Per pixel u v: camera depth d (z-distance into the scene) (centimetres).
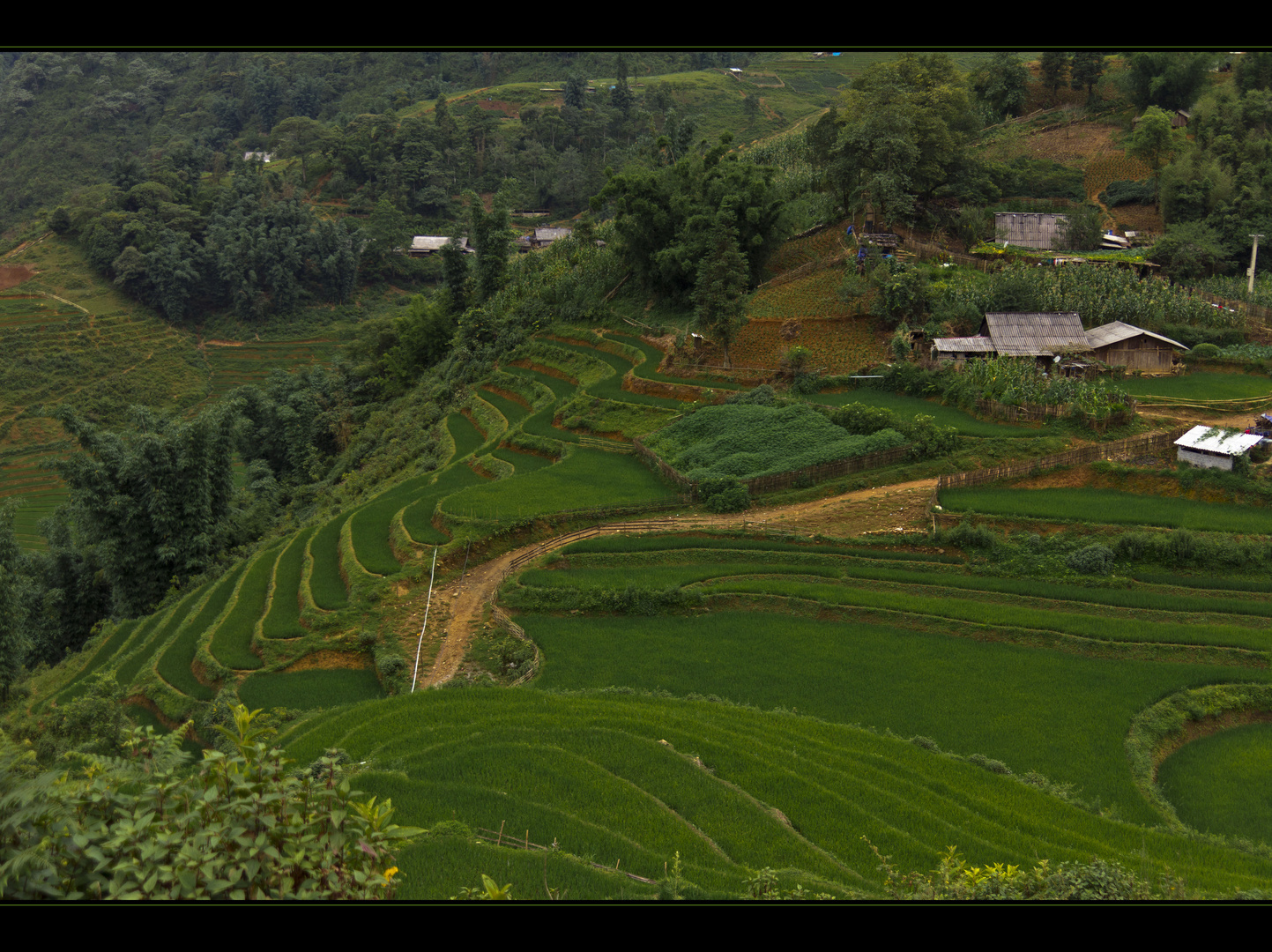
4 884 914
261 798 1046
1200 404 6081
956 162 9681
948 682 3881
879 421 5869
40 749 3609
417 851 2086
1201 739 3634
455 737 3098
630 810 2562
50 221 15688
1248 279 8181
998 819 2805
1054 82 12669
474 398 8275
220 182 17900
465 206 18412
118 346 14000
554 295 9319
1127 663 3981
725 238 6975
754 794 2781
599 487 5769
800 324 7338
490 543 5134
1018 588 4556
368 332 11894
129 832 1012
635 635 4331
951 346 6762
